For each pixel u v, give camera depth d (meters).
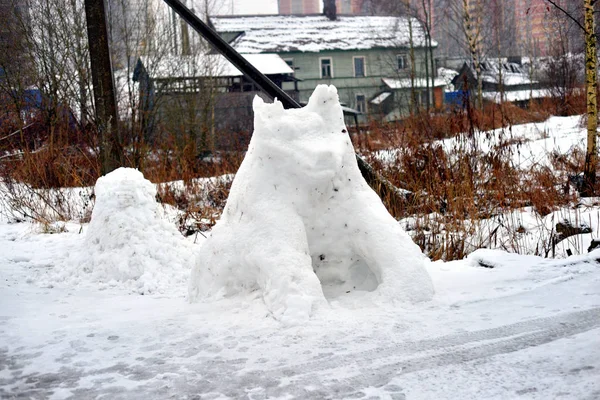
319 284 4.47
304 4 133.25
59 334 4.46
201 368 3.66
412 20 52.88
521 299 4.52
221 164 13.92
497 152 10.63
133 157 12.83
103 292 5.90
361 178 4.85
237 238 4.73
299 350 3.80
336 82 53.62
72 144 14.64
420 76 47.81
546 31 31.73
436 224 7.95
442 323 4.11
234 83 37.31
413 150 10.77
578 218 8.02
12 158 12.94
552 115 23.28
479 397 3.06
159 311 4.91
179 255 6.57
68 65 19.64
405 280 4.55
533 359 3.45
